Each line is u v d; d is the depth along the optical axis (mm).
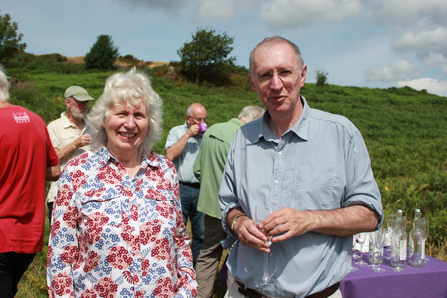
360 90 39688
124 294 1370
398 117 21328
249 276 1635
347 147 1532
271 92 1548
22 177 2061
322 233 1523
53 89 22016
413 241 2389
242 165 1757
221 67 39812
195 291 1585
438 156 10789
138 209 1472
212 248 3055
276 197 1582
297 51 1580
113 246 1383
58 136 3422
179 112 17422
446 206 5582
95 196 1419
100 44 49812
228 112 20000
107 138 1597
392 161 10281
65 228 1428
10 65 24672
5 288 1999
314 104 26203
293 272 1520
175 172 1703
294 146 1602
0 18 22953
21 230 2064
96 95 21547
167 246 1491
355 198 1510
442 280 2285
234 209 1770
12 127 2016
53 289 1396
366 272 2229
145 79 1589
